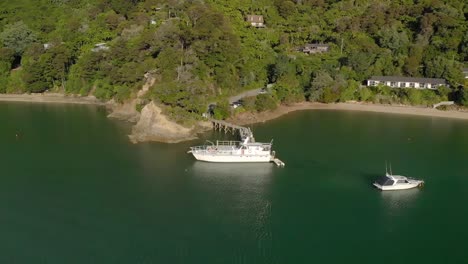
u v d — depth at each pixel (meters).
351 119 143.12
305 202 84.19
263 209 81.38
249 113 140.25
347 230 75.19
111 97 165.88
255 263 66.12
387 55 177.00
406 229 75.81
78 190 87.81
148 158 104.94
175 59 139.88
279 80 162.00
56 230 73.56
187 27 152.25
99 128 131.25
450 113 151.00
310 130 129.62
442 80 163.00
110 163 101.75
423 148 114.62
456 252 69.56
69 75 182.38
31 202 82.81
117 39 175.00
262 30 191.12
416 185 90.69
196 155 103.06
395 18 196.62
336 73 168.12
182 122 121.75
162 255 67.38
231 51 152.75
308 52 187.25
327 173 97.25
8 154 108.06
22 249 68.44
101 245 69.62
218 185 90.69
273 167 100.62
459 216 79.94
